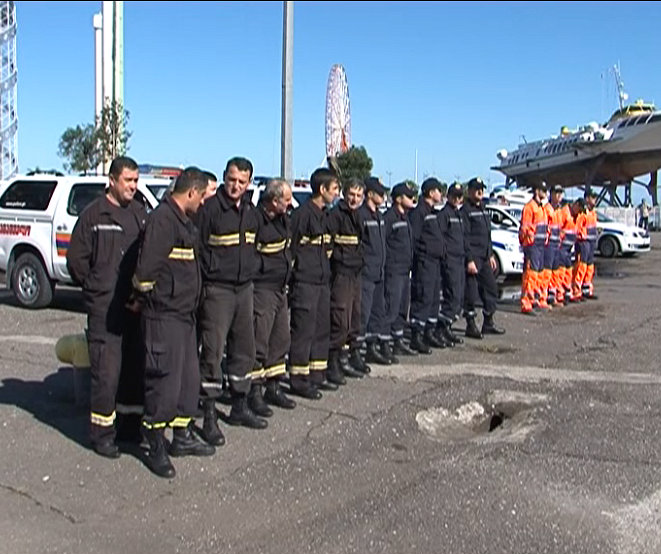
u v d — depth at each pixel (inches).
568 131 2487.7
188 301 219.0
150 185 489.4
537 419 274.1
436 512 195.3
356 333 319.3
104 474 217.5
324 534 182.9
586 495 206.2
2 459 227.5
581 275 588.7
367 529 185.6
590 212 588.7
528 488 210.8
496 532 183.9
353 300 311.9
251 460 230.7
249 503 200.7
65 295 580.7
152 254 209.6
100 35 1275.8
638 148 2215.8
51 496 202.5
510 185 2596.0
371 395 299.4
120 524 187.3
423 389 308.5
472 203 419.2
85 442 241.9
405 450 242.4
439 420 277.3
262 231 263.4
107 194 229.6
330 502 201.8
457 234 388.2
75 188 499.5
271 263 265.9
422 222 369.7
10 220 517.7
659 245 1353.3
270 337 274.8
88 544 176.4
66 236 493.0
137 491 206.5
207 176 221.0
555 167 2485.2
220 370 243.6
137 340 235.3
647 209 1934.1
